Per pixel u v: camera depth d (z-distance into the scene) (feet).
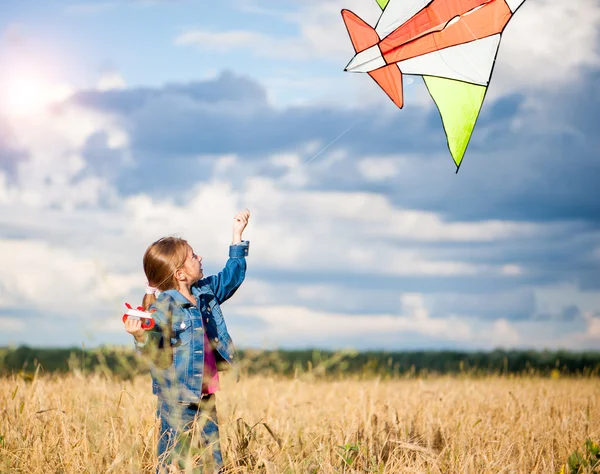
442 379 38.40
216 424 14.97
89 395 20.18
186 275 15.48
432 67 17.90
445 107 18.02
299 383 24.89
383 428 18.86
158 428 15.81
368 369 38.78
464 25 17.63
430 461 16.24
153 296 15.56
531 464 17.31
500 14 17.58
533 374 41.16
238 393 22.29
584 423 20.49
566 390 30.27
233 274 16.72
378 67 18.01
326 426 18.49
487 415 21.79
